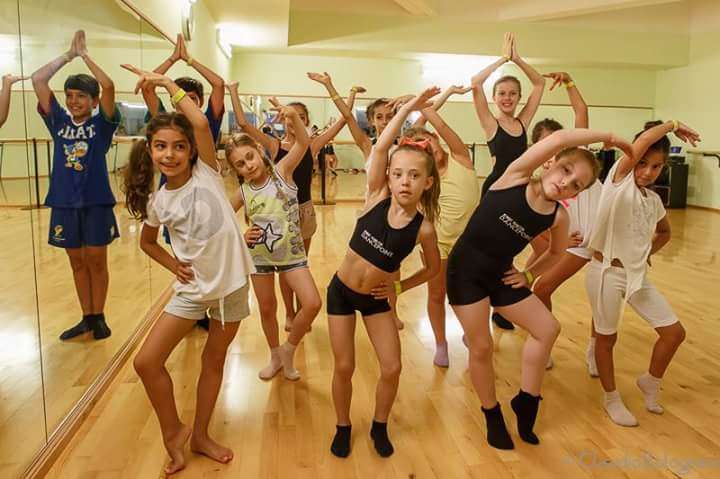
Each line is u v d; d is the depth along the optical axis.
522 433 2.17
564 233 2.08
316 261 5.15
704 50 9.88
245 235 2.49
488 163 9.73
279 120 2.84
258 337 3.22
